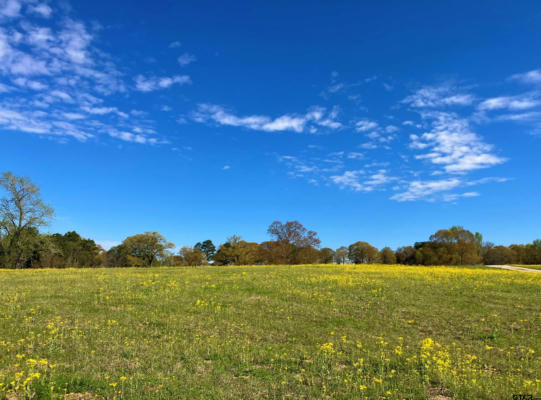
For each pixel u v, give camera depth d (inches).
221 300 765.9
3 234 1990.7
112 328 532.1
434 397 320.2
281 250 3218.5
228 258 3548.2
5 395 283.4
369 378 366.9
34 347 428.1
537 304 726.5
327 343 494.9
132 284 941.8
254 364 405.1
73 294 778.8
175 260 4089.6
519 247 4084.6
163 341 483.2
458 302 756.6
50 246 2133.4
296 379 355.3
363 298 800.9
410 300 776.9
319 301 773.3
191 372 367.9
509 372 393.7
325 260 4547.2
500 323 601.6
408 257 4217.5
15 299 702.5
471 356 444.5
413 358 422.3
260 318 629.9
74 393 303.3
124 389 311.3
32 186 2003.0
